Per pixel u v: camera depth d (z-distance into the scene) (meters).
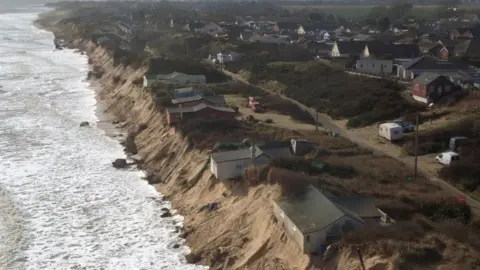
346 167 44.41
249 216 39.19
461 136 53.38
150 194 49.56
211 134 55.56
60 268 36.91
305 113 69.31
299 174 40.12
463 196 40.41
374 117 63.28
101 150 62.09
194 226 41.88
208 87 82.31
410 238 30.53
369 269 28.67
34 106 82.69
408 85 80.62
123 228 42.84
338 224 32.25
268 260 33.91
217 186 45.03
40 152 61.03
